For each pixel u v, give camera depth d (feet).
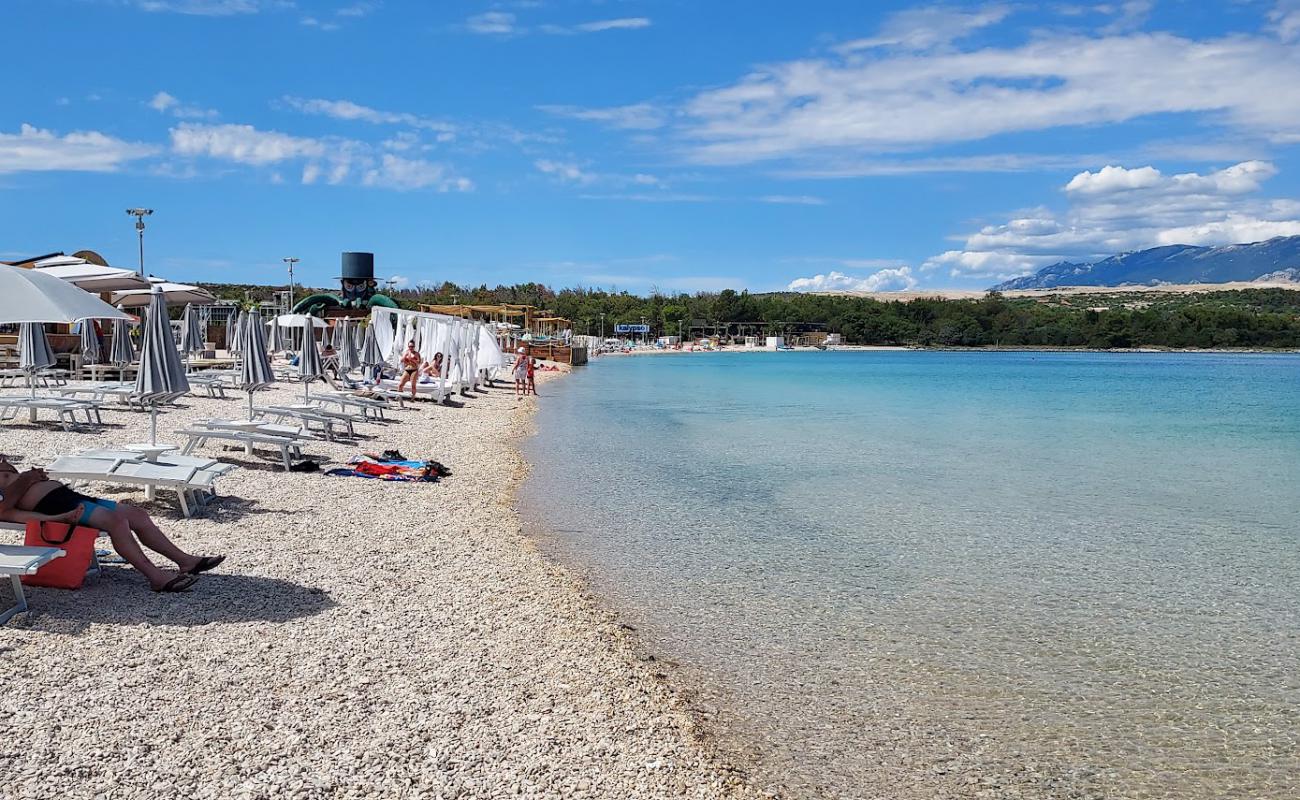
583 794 13.67
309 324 54.19
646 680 18.86
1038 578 28.60
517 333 214.90
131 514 20.54
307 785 12.89
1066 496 43.98
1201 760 16.44
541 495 39.78
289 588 22.04
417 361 76.95
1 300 22.04
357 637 19.19
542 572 26.43
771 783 14.92
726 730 16.85
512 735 15.44
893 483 46.55
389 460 42.37
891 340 481.05
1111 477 50.70
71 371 69.31
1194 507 41.70
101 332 77.25
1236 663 21.42
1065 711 18.45
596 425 73.36
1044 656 21.59
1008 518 38.17
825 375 187.52
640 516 36.11
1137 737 17.33
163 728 14.16
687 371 203.41
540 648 19.93
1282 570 30.09
